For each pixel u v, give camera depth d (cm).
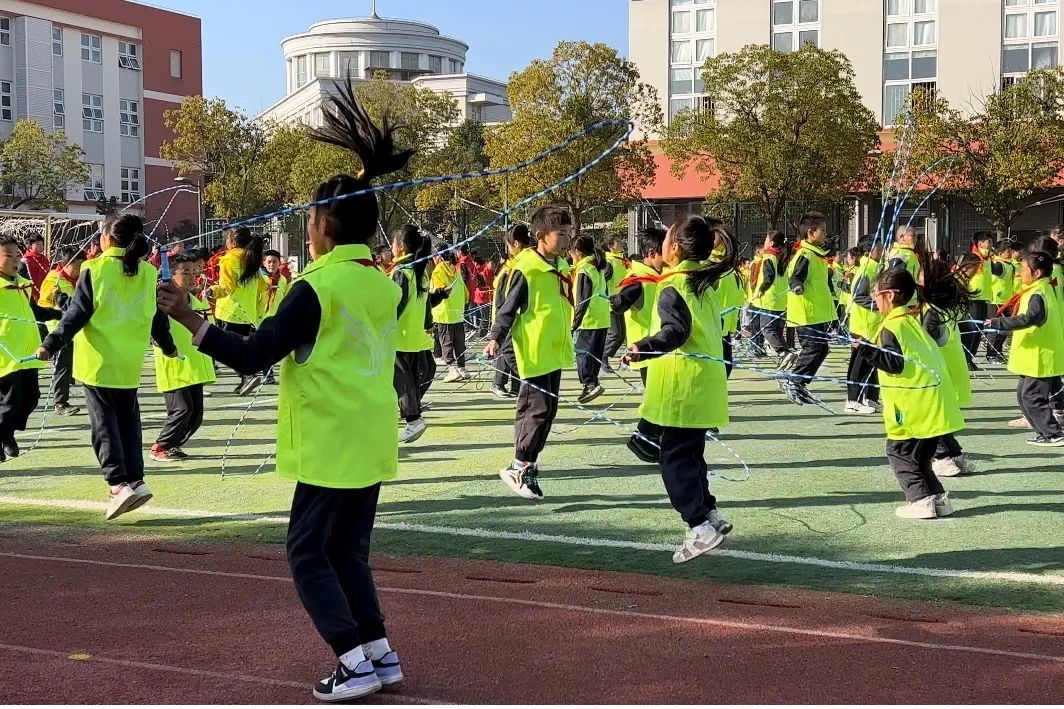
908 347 616
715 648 417
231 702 367
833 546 571
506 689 377
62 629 442
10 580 514
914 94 2666
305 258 2205
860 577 514
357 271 370
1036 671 392
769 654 411
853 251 1478
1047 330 870
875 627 441
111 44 4981
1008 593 486
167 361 831
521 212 2573
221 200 3100
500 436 964
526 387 686
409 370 920
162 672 395
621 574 521
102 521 640
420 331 923
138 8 5059
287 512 662
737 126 2728
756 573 522
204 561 548
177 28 5238
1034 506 660
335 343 362
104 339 622
